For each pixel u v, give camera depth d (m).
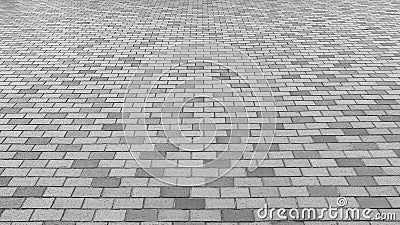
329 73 5.31
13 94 4.82
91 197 3.15
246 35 6.86
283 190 3.21
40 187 3.27
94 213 2.99
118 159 3.62
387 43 6.37
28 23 7.65
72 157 3.65
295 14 8.09
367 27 7.18
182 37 6.79
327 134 3.96
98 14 8.26
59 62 5.77
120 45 6.44
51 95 4.80
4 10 8.57
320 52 6.04
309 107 4.47
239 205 3.06
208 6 8.84
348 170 3.43
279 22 7.57
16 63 5.73
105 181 3.34
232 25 7.44
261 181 3.32
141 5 8.96
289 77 5.21
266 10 8.43
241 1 9.25
